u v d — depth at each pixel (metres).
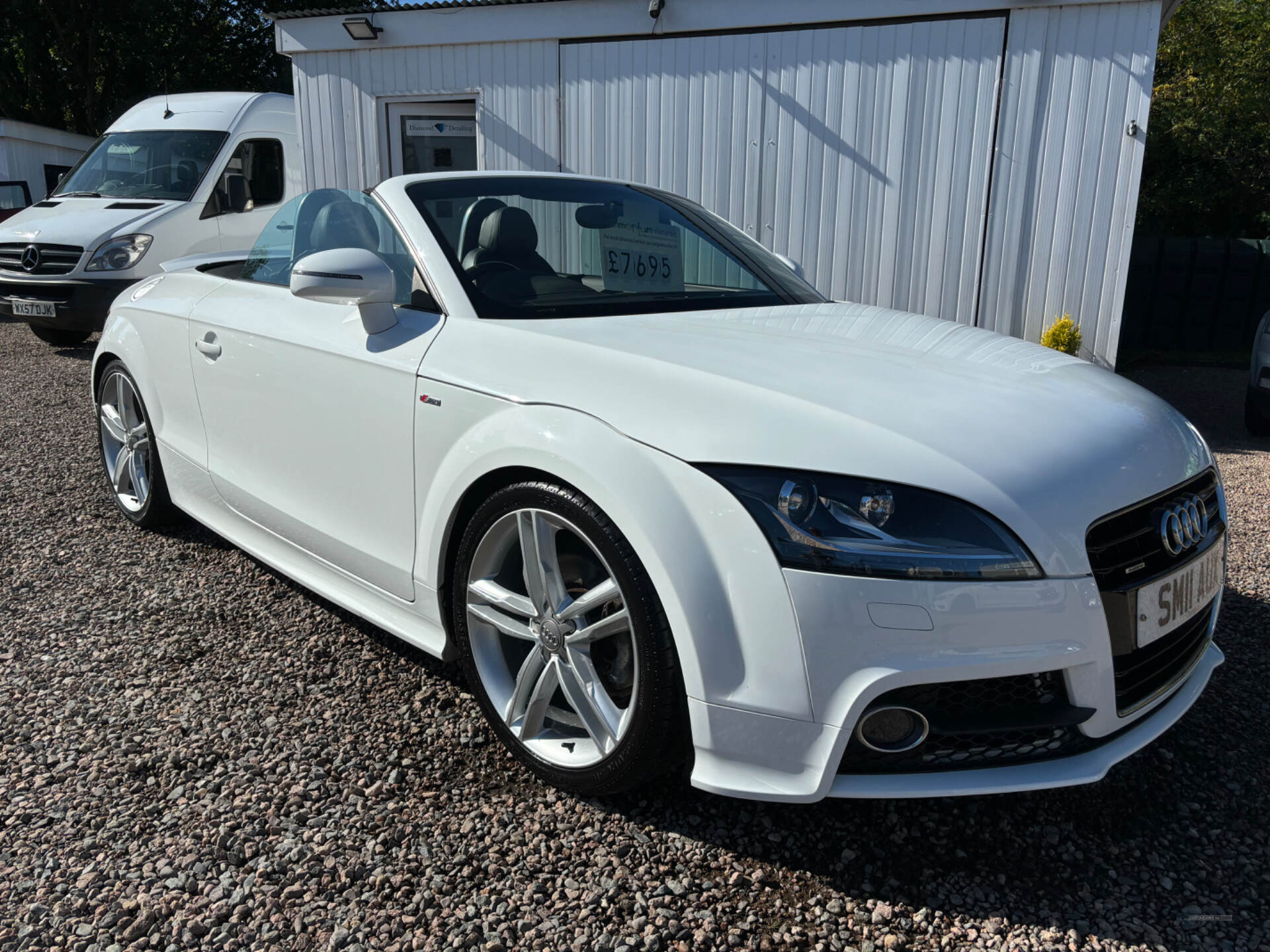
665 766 2.02
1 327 10.55
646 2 7.76
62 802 2.13
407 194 2.79
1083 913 1.84
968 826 2.10
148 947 1.72
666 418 1.93
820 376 2.05
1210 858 2.01
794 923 1.81
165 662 2.79
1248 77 16.86
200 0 26.41
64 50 24.28
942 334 2.60
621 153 8.16
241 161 8.82
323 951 1.72
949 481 1.76
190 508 3.57
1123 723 1.94
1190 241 11.05
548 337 2.25
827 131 7.60
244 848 1.98
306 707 2.55
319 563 2.88
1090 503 1.83
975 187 7.33
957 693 1.81
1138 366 10.21
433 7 8.23
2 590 3.29
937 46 7.20
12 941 1.72
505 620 2.26
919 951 1.74
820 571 1.73
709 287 2.94
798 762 1.80
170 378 3.49
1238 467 5.52
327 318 2.74
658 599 1.88
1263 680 2.78
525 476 2.15
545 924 1.79
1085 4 6.80
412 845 2.01
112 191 8.81
